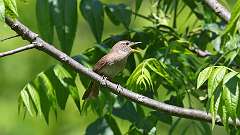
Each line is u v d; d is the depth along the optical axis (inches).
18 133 755.4
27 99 404.5
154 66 392.5
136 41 478.6
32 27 748.6
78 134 767.7
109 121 450.6
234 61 443.8
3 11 335.3
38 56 775.1
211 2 478.3
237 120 382.0
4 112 763.4
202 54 478.3
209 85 347.6
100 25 459.5
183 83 428.5
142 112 453.4
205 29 488.7
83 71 390.9
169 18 513.7
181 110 383.6
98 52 472.7
